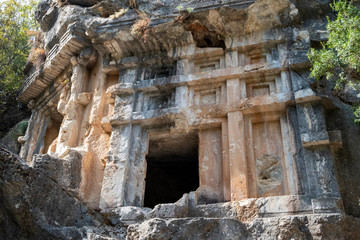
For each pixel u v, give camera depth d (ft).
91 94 38.45
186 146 36.09
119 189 30.40
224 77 33.37
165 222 22.72
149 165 42.16
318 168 26.81
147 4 35.94
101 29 36.06
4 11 55.26
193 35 35.22
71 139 36.37
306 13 34.47
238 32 34.58
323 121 28.40
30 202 25.52
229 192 28.50
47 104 47.24
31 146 46.47
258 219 23.40
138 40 35.88
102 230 27.40
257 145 30.42
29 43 57.52
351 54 23.15
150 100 35.29
